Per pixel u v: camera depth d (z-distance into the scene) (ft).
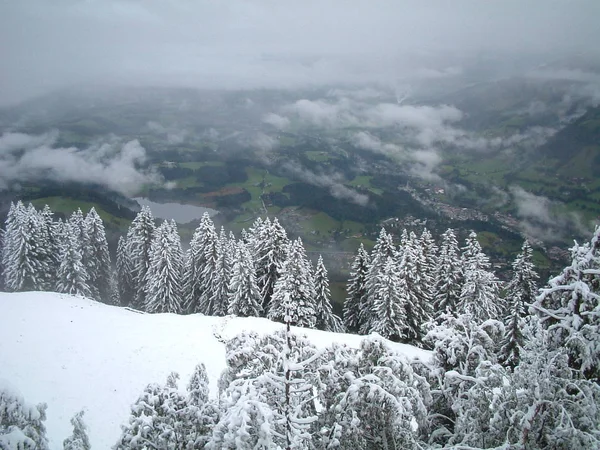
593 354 23.08
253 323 93.50
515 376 24.72
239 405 21.09
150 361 73.72
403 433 24.73
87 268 157.38
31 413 23.21
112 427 56.34
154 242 151.64
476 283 116.78
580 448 21.36
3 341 73.72
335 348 29.04
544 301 26.63
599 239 24.72
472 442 25.49
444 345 31.04
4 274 150.10
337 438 24.58
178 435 26.50
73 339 78.84
